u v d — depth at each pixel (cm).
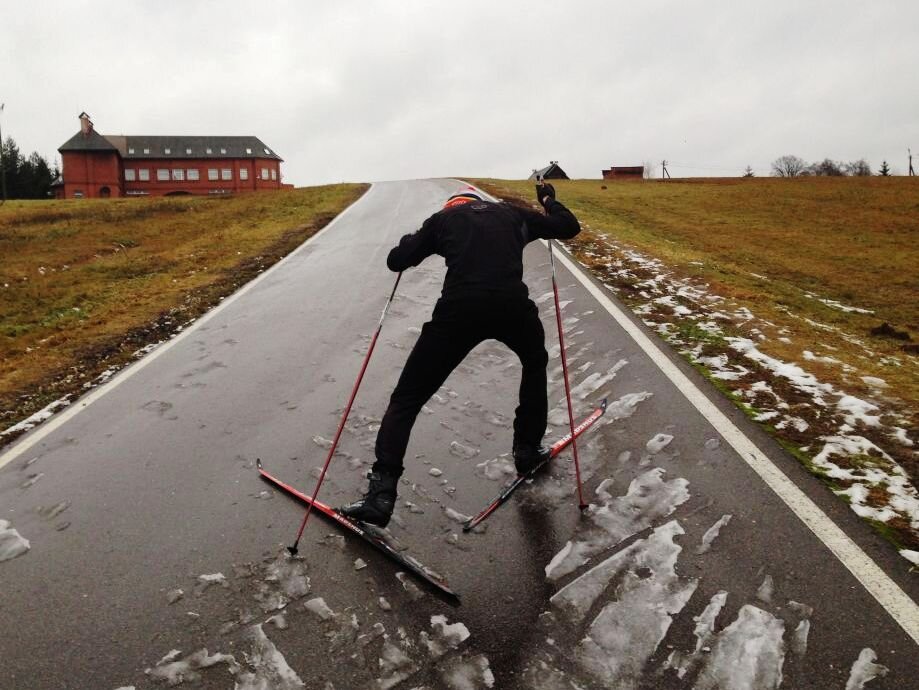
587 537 300
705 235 1764
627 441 391
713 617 244
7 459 423
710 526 301
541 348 332
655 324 645
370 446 411
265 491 360
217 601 269
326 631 248
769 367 510
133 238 1656
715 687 213
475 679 222
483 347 596
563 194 2509
